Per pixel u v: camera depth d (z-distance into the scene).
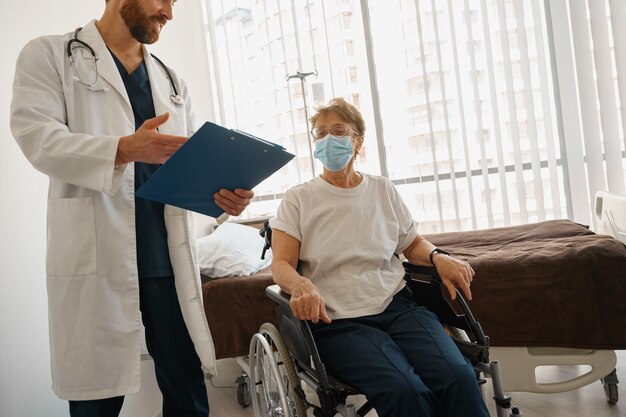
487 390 2.26
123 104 1.58
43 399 1.78
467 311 1.48
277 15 3.50
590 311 1.87
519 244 2.32
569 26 3.03
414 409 1.25
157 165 1.65
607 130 2.98
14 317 1.69
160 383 1.69
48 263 1.49
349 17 3.38
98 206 1.49
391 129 3.35
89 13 2.32
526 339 1.94
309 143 3.28
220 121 3.64
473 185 3.23
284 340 1.53
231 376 2.88
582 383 1.94
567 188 3.11
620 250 1.90
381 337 1.43
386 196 1.70
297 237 1.63
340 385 1.34
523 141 3.16
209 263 2.46
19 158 1.77
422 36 3.22
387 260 1.63
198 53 3.57
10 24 1.79
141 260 1.61
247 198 1.47
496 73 3.16
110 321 1.49
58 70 1.50
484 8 3.10
